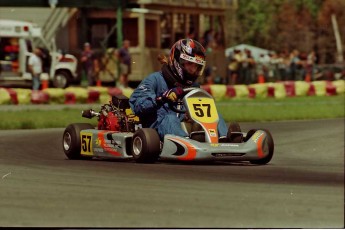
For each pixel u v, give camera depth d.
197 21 91.44
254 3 120.69
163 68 25.20
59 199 16.58
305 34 120.31
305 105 59.88
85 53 77.06
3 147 30.36
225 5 94.31
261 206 16.11
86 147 25.92
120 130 25.78
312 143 33.84
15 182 19.19
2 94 61.69
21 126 40.06
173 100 23.91
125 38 84.25
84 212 15.14
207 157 23.03
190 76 25.19
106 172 21.41
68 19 83.38
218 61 90.31
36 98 62.47
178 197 16.98
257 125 42.84
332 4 121.88
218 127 24.22
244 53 86.00
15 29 76.94
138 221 14.41
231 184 19.23
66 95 63.50
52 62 78.69
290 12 121.12
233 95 71.44
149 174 20.95
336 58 119.81
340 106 58.41
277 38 120.81
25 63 76.88
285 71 85.88
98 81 77.88
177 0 86.81
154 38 85.50
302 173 22.55
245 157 23.61
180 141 23.28
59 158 26.73
